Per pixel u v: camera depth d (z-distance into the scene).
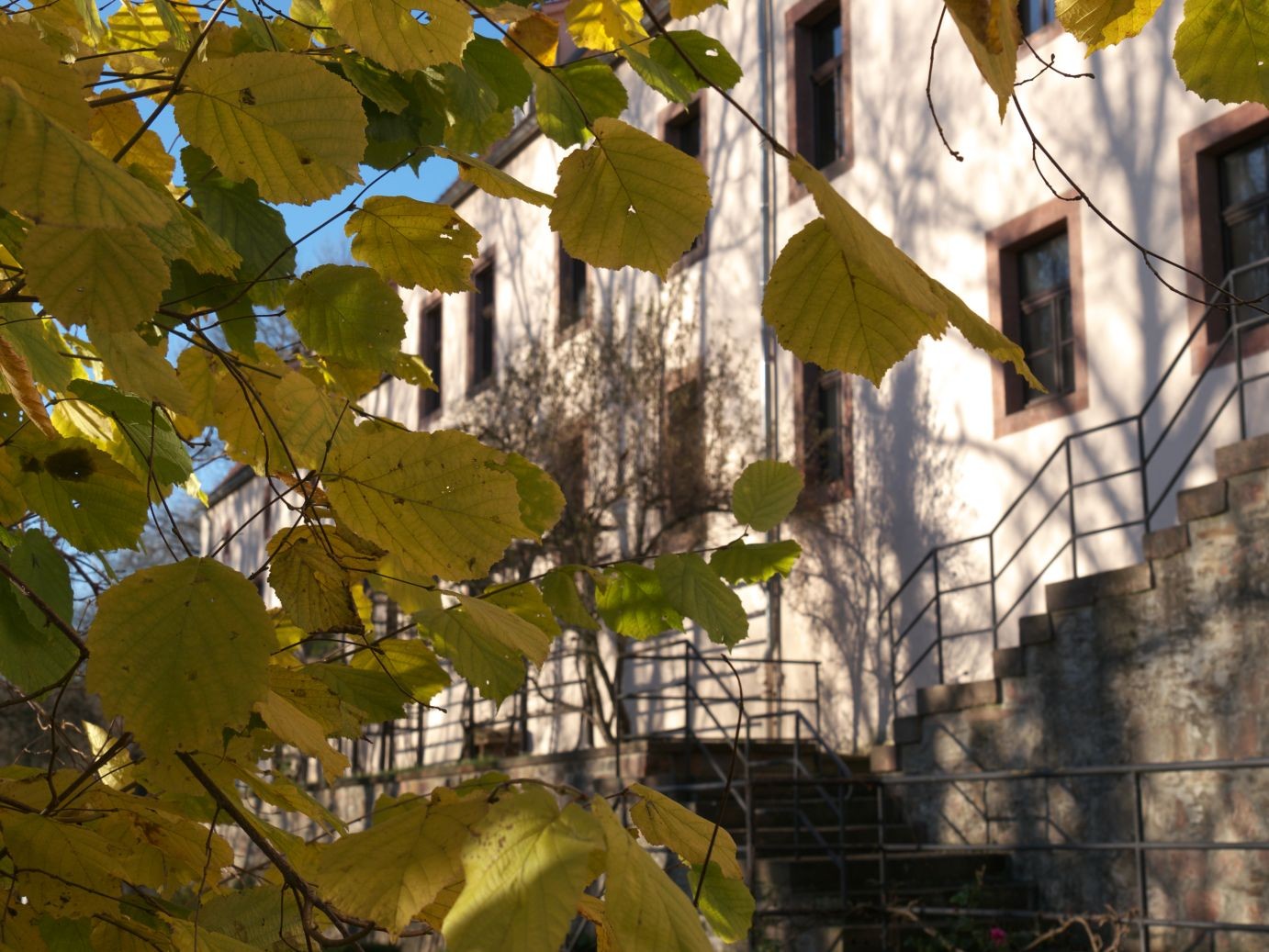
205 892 0.95
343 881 0.57
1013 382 9.98
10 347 0.94
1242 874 6.54
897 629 10.66
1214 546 6.91
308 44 1.15
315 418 0.91
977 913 6.47
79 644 0.83
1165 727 7.08
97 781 0.87
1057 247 9.87
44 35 1.00
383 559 1.06
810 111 12.57
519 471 1.18
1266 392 8.05
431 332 19.23
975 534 10.07
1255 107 8.30
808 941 6.84
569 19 1.20
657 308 13.39
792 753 10.20
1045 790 7.80
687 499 12.02
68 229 0.56
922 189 10.92
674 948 0.48
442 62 0.78
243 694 0.62
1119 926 5.84
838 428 11.78
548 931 0.46
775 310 0.68
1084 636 7.66
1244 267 7.03
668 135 14.02
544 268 16.19
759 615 11.93
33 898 0.77
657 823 0.73
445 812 0.58
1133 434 8.88
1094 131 9.43
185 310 1.09
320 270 1.09
